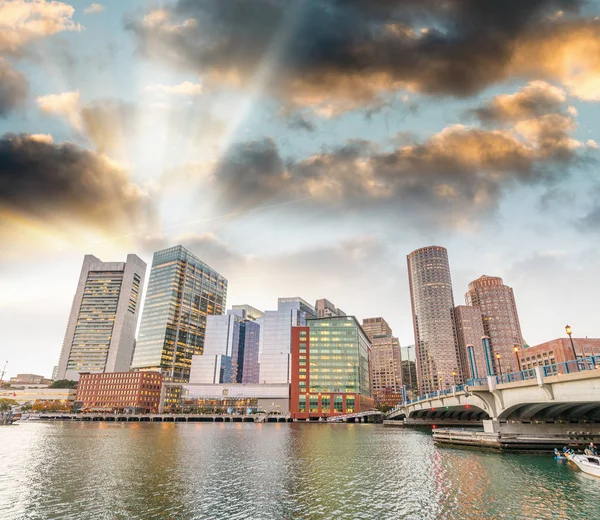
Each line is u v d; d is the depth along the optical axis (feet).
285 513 93.25
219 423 581.12
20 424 499.10
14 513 93.09
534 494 109.60
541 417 185.88
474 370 232.12
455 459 171.32
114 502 102.06
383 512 93.97
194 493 111.34
